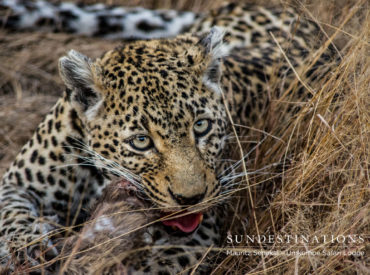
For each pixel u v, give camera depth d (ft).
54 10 41.22
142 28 41.96
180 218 24.58
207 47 25.59
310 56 33.04
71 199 28.07
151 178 23.89
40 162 27.50
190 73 24.71
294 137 29.94
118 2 46.55
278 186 29.43
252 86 32.89
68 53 25.20
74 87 25.02
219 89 25.54
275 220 27.25
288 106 32.07
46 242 24.03
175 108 23.59
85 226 24.63
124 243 24.03
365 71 28.53
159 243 25.85
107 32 42.09
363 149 26.32
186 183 23.09
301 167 27.43
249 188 26.63
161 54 26.14
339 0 37.58
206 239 27.45
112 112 24.22
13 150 34.40
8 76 39.34
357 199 25.25
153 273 25.48
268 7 41.22
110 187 25.80
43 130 27.99
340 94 29.27
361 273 23.59
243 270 26.32
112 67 25.29
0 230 25.72
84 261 23.18
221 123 25.36
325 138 27.09
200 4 45.80
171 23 41.70
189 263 26.48
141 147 23.98
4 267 23.88
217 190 24.38
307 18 37.04
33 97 38.04
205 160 24.49
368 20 30.83
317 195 27.55
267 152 30.07
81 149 26.89
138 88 23.91
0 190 27.81
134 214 24.30
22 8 40.78
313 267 23.97
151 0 46.34
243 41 36.63
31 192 27.76
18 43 41.09
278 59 34.40
